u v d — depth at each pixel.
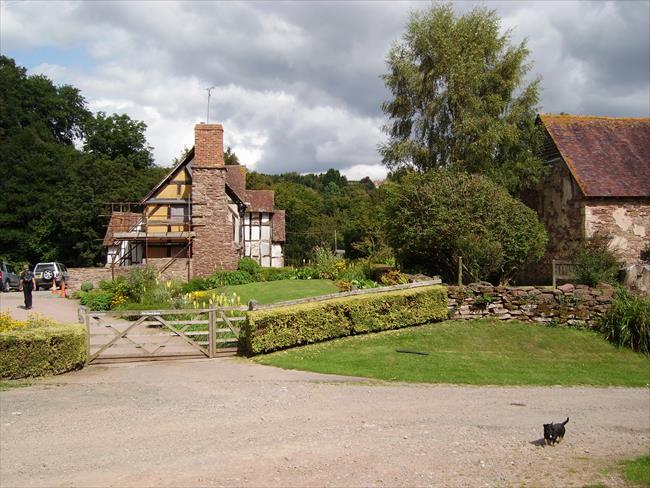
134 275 23.28
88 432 7.60
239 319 13.82
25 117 54.22
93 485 5.83
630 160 24.83
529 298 16.78
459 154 27.80
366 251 35.19
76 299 25.77
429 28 28.28
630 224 23.44
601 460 7.04
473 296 16.81
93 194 47.62
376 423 8.14
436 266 19.95
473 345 14.57
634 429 8.63
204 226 28.03
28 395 9.66
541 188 26.78
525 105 27.83
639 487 6.07
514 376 11.95
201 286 24.97
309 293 21.45
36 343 11.05
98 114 54.88
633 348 14.89
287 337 13.52
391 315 15.47
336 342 14.33
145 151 56.16
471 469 6.47
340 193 83.12
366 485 5.87
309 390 10.05
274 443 7.16
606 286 17.50
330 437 7.44
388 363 12.41
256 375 11.24
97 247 47.97
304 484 5.86
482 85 27.78
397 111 29.28
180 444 7.11
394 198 19.86
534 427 8.38
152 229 30.25
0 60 55.34
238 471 6.21
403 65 28.31
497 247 17.89
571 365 13.44
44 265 37.66
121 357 12.73
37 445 7.09
